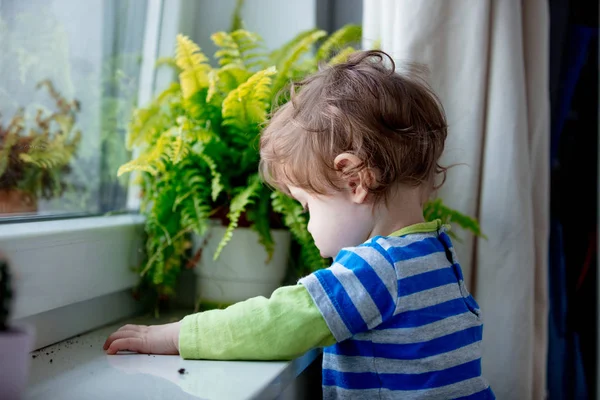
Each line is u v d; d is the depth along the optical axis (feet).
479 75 3.28
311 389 3.22
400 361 2.29
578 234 4.69
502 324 3.34
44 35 2.58
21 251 2.19
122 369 2.13
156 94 3.46
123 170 2.71
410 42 3.20
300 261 3.17
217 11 3.79
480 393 2.42
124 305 3.04
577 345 4.53
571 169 4.71
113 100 3.18
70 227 2.55
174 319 3.07
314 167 2.48
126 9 3.22
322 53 3.27
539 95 3.64
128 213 3.23
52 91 2.66
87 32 2.90
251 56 3.37
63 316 2.56
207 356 2.22
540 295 3.69
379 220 2.52
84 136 2.94
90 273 2.65
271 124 2.67
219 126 3.04
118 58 3.20
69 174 2.83
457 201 3.33
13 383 1.53
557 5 4.62
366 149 2.45
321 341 2.20
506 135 3.31
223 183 2.94
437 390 2.28
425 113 2.64
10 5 2.36
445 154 3.34
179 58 2.88
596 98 4.66
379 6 3.36
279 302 2.23
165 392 1.89
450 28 3.29
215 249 2.98
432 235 2.59
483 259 3.37
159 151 2.77
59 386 1.93
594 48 4.63
